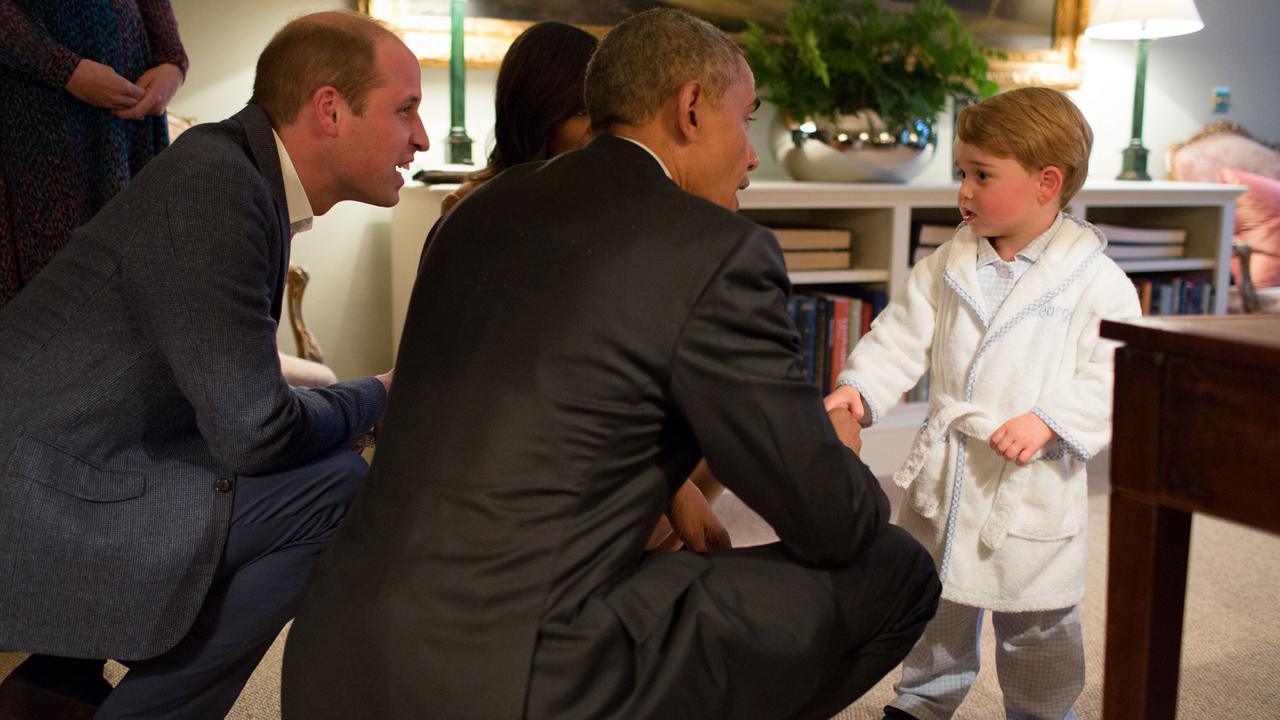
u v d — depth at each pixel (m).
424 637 1.09
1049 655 1.74
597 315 1.11
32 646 1.41
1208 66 4.36
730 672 1.20
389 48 1.58
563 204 1.19
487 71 3.31
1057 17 3.96
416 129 1.64
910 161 3.27
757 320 1.12
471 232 1.23
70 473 1.42
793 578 1.28
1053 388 1.69
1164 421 0.98
